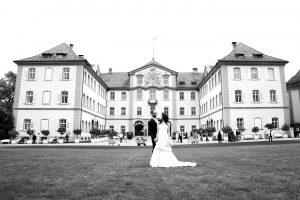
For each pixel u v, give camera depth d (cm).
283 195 475
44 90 4203
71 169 838
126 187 553
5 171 798
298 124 4431
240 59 4231
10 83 5866
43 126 4128
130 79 6072
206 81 5391
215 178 646
